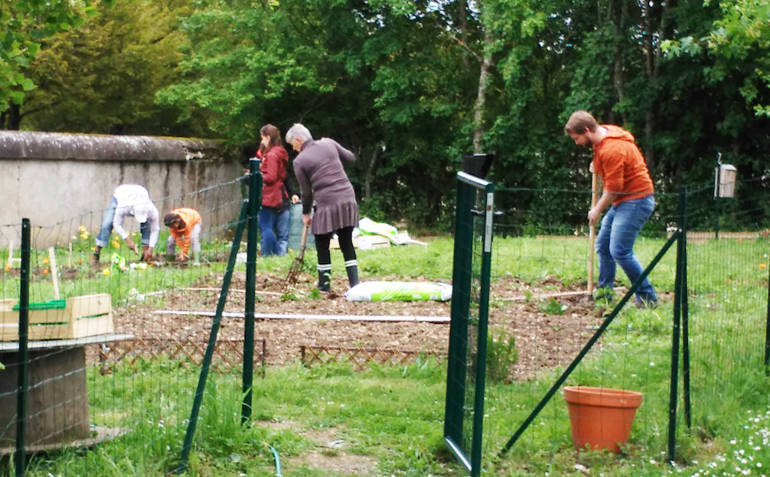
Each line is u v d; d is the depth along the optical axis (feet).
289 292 36.76
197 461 16.99
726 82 73.82
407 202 90.68
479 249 17.17
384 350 25.55
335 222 36.88
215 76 88.89
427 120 87.30
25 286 15.11
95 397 21.02
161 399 20.89
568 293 36.37
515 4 75.15
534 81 81.15
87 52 88.33
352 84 89.35
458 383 18.30
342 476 17.25
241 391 19.62
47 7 16.96
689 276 37.04
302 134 37.58
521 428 18.57
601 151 32.04
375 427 20.16
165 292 34.40
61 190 64.54
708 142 79.66
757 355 25.57
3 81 16.96
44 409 17.16
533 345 27.84
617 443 18.52
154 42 96.27
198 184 78.84
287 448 18.51
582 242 51.01
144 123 103.14
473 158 18.24
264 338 27.32
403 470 17.80
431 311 33.14
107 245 45.91
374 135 91.09
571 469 17.83
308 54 85.66
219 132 86.74
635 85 76.33
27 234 15.14
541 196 83.30
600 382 23.79
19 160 61.57
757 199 76.38
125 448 17.28
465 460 17.12
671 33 77.97
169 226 42.75
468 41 89.30
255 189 18.57
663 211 76.33
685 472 17.43
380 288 35.55
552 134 83.56
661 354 26.43
